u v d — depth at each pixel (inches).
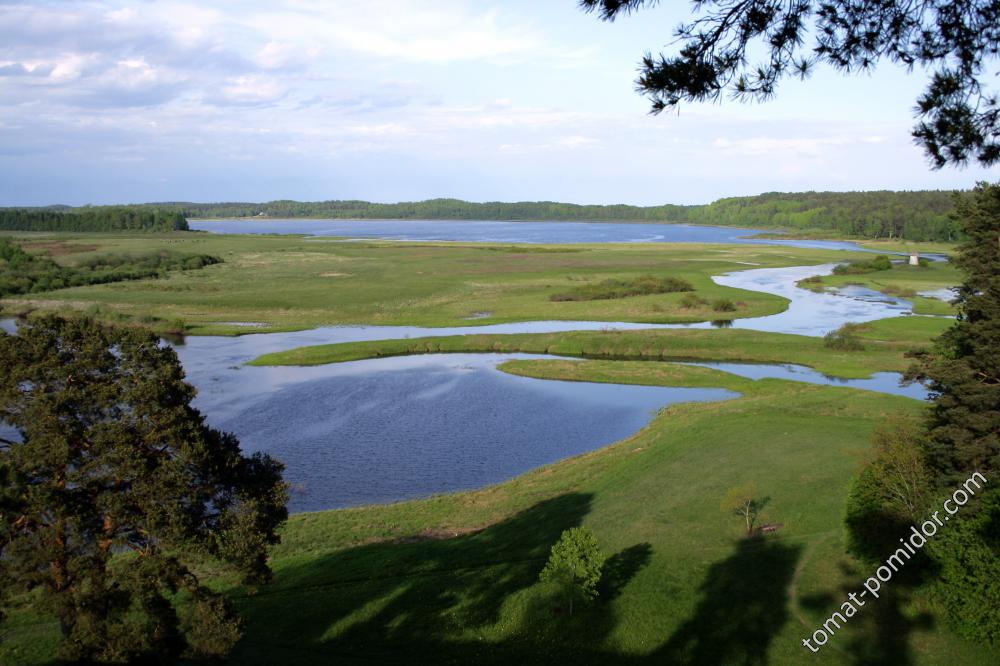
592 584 900.6
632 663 775.7
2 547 703.7
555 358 2773.1
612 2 354.0
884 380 2354.8
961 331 1000.9
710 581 922.7
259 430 1892.2
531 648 825.5
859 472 934.4
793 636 772.6
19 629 867.4
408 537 1241.4
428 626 894.4
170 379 764.0
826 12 392.2
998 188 962.1
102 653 680.4
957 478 834.8
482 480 1566.2
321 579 1064.8
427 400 2185.0
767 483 1268.5
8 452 713.0
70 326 759.7
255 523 765.3
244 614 957.8
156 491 710.5
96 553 715.4
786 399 1973.4
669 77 372.8
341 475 1592.0
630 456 1569.9
